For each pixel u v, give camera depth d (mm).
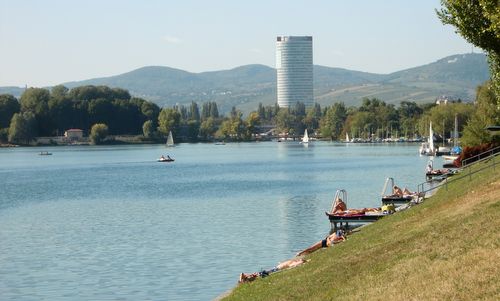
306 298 47969
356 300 42875
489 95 169250
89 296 68562
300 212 120812
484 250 44125
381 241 62094
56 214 130250
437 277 41969
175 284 71688
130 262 82625
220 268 77875
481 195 69875
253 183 186250
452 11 71125
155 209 132875
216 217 118125
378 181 179125
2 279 76188
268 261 80438
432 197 92312
